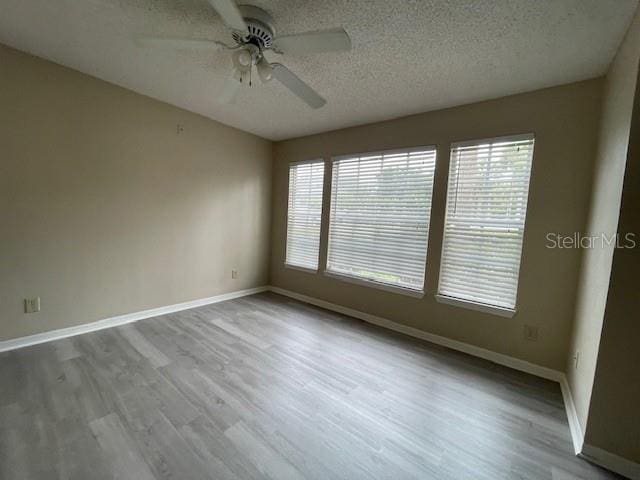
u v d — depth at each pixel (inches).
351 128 133.3
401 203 118.3
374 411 69.6
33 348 90.8
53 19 69.6
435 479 51.9
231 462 53.4
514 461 56.7
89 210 102.4
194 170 131.9
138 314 118.6
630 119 53.2
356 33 67.1
